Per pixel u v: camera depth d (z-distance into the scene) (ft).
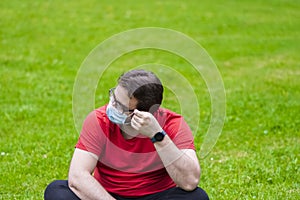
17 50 49.21
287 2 83.10
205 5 76.79
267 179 21.63
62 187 14.74
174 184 15.39
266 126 29.40
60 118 30.71
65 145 25.76
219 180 21.56
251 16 71.56
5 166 22.81
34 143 25.95
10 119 30.12
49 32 57.52
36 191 20.36
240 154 25.16
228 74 43.70
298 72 44.16
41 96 35.29
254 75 43.04
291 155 24.59
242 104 33.78
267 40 58.49
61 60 46.78
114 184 15.03
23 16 63.72
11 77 39.75
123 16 67.41
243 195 19.98
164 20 66.23
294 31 64.03
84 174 14.40
